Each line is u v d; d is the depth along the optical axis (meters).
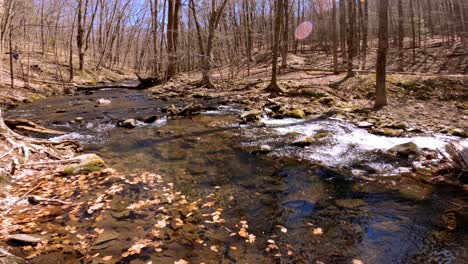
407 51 27.59
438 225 4.02
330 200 4.85
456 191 5.00
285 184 5.50
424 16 38.75
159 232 3.87
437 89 13.46
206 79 20.16
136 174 5.91
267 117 11.09
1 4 8.21
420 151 6.72
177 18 25.91
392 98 13.15
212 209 4.54
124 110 13.11
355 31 26.20
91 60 38.41
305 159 6.77
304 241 3.72
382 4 11.38
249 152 7.32
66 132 9.30
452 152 5.76
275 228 4.02
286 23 25.53
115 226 4.00
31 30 38.25
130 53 57.28
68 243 3.59
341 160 6.63
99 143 8.12
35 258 3.29
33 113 12.53
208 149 7.59
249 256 3.40
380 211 4.45
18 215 4.28
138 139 8.51
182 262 3.27
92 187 5.26
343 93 14.67
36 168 6.03
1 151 6.12
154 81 23.78
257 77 24.08
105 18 45.97
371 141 7.92
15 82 19.50
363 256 3.41
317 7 39.69
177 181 5.61
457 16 30.25
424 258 3.36
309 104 12.79
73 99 16.98
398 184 5.37
